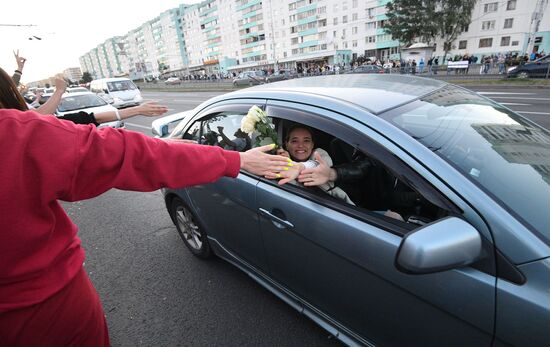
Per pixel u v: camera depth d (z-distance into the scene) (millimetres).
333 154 1857
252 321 2139
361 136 1373
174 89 33594
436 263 940
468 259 971
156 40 110750
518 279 963
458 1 39156
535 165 1393
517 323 953
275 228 1745
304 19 58844
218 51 83750
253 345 1962
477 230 1037
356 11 51688
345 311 1544
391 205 1562
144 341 2090
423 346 1246
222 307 2291
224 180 2043
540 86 12398
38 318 900
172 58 105312
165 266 2852
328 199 1528
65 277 951
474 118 1642
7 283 832
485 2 41219
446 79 17438
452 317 1110
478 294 1026
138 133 933
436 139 1348
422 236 965
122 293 2564
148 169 906
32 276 859
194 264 2830
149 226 3689
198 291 2480
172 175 942
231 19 74812
